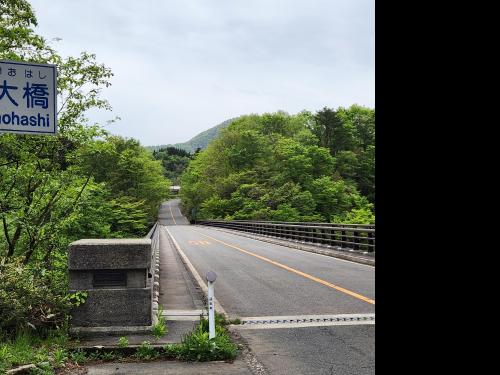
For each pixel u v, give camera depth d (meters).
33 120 4.76
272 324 6.83
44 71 4.80
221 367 4.80
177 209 132.12
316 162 69.06
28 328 5.26
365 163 78.62
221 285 10.70
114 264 5.55
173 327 6.10
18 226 10.10
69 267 5.51
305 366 4.86
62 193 10.99
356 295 9.18
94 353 5.03
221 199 77.25
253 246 23.80
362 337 6.02
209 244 25.92
